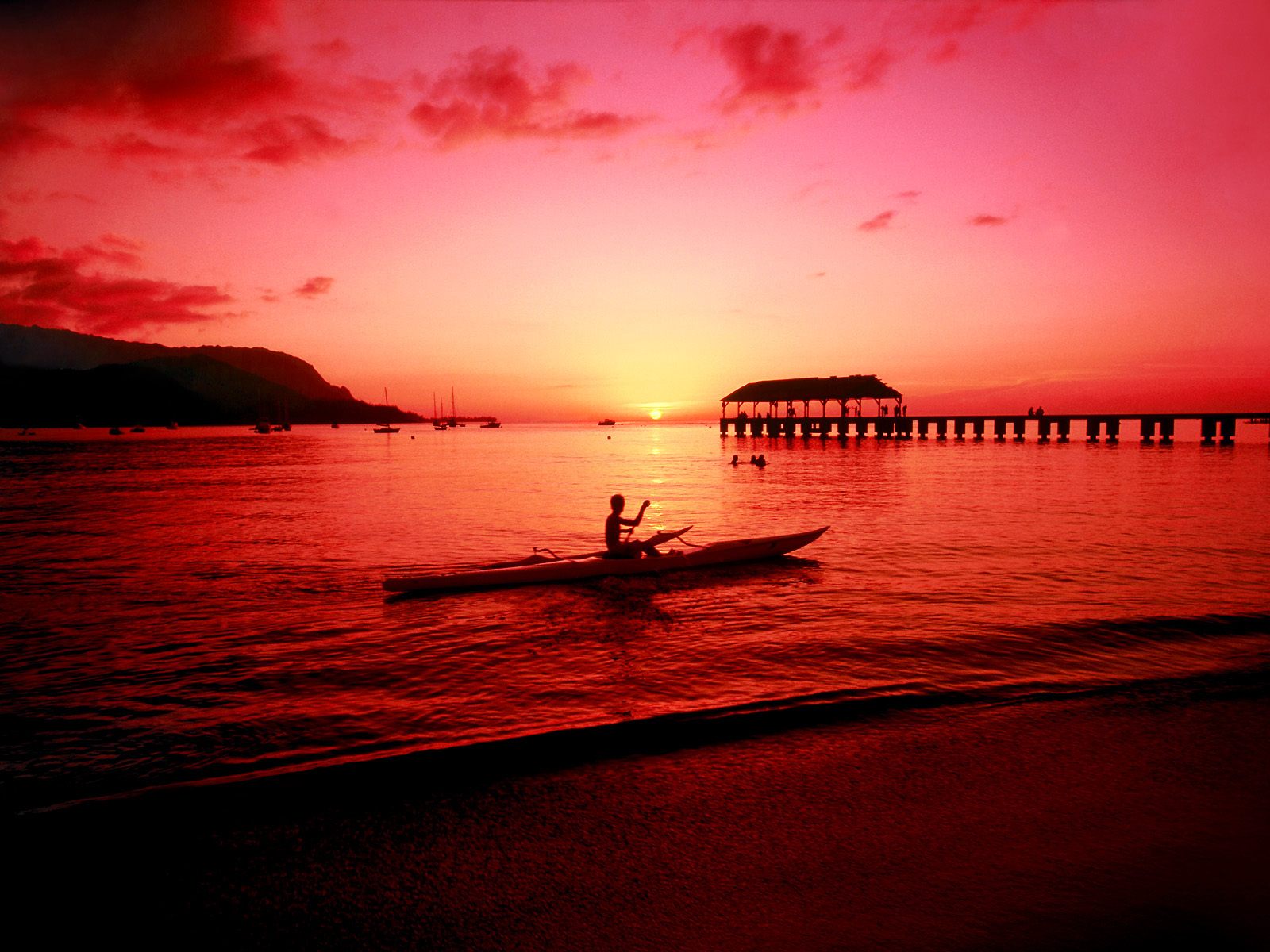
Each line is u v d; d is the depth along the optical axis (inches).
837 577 454.9
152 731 231.8
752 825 164.6
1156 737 211.3
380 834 163.3
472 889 143.3
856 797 177.0
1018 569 475.2
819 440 3129.9
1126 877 144.6
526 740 210.1
